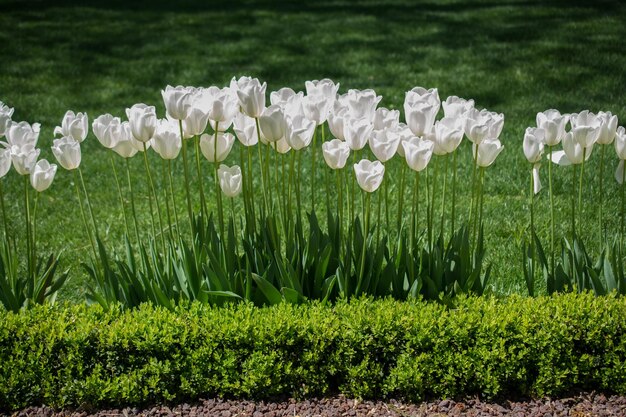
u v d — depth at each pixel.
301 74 10.84
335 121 3.81
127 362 3.71
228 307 4.01
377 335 3.65
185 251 4.05
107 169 7.50
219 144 3.98
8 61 11.66
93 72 11.11
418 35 12.55
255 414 3.61
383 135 3.70
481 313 3.79
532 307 3.79
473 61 10.99
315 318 3.70
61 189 7.03
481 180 4.00
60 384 3.68
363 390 3.67
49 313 3.88
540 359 3.67
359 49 11.91
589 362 3.68
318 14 14.31
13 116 9.20
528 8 13.98
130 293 4.10
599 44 11.41
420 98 3.91
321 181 6.95
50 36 13.12
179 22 13.99
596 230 5.84
